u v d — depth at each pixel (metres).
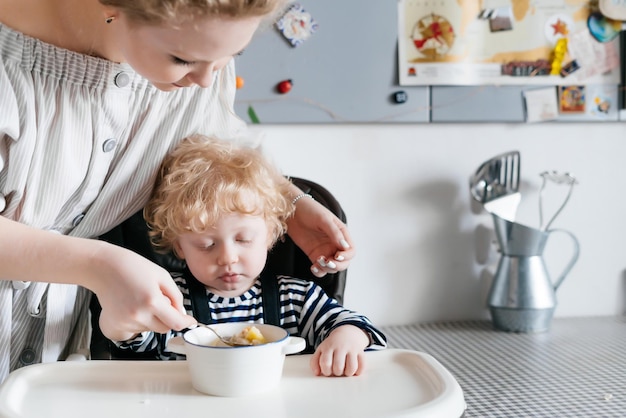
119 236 1.20
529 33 1.99
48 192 0.99
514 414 1.35
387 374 0.92
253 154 1.19
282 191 1.19
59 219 1.06
